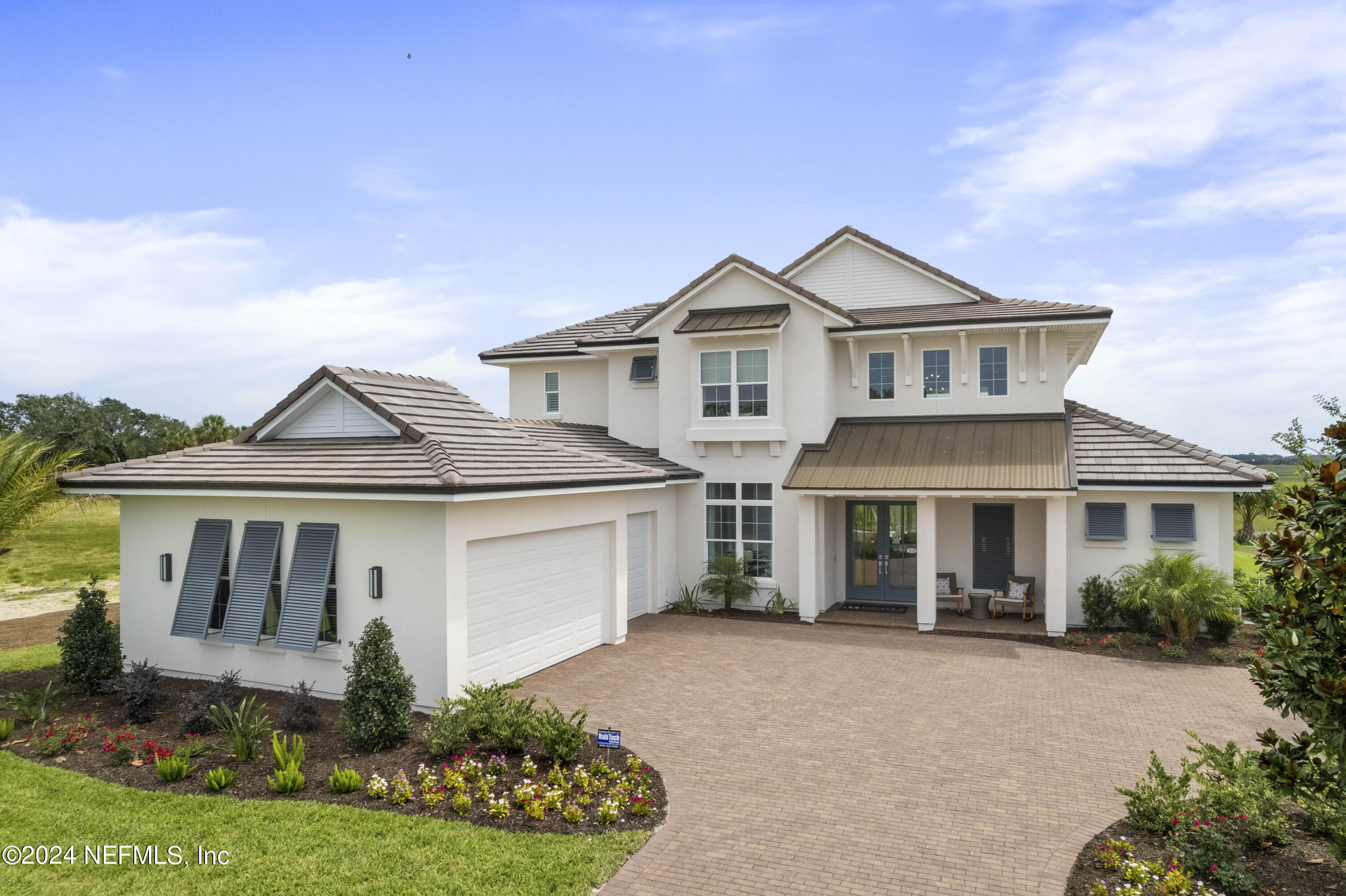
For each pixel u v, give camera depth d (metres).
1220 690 13.01
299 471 12.61
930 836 7.96
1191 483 16.39
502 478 12.11
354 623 12.15
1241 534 30.20
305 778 9.19
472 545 12.23
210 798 8.60
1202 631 16.30
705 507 20.22
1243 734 10.91
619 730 11.03
